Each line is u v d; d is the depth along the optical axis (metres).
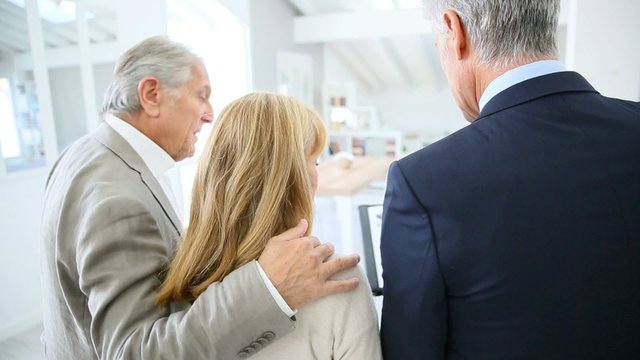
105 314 0.64
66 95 2.84
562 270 0.51
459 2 0.59
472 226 0.52
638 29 2.58
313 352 0.63
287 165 0.66
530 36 0.56
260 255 0.63
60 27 2.74
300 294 0.60
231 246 0.65
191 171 3.05
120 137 0.90
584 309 0.51
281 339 0.62
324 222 4.08
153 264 0.69
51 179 0.91
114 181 0.80
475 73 0.60
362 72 7.70
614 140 0.52
